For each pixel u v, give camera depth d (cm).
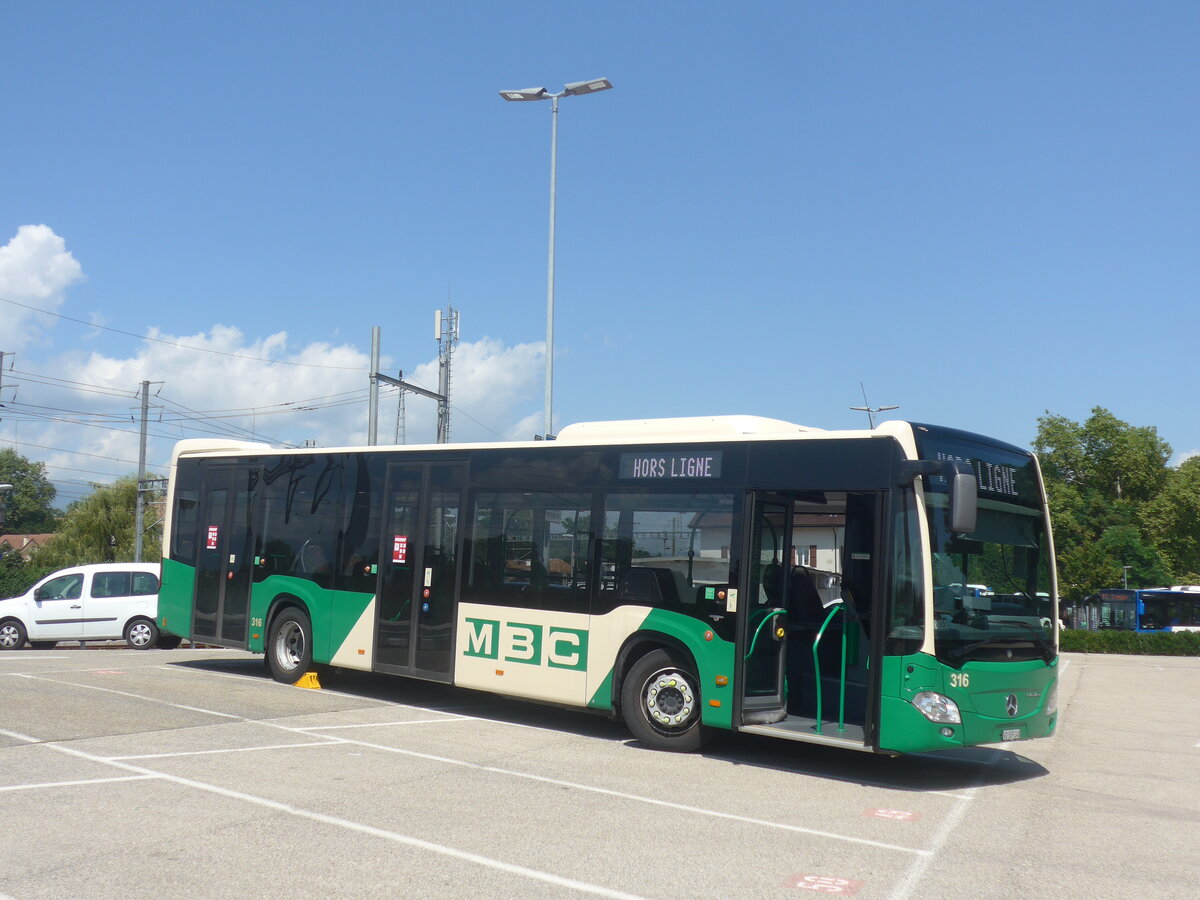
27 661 1745
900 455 955
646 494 1114
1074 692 2131
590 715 1330
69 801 761
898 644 932
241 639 1542
